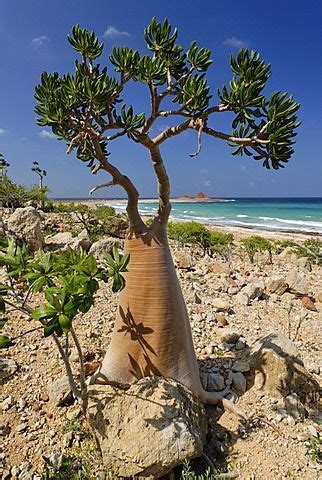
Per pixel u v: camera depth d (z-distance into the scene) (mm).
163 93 2559
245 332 4520
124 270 2256
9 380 3131
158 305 2693
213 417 2947
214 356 3832
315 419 3012
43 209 22000
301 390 3195
